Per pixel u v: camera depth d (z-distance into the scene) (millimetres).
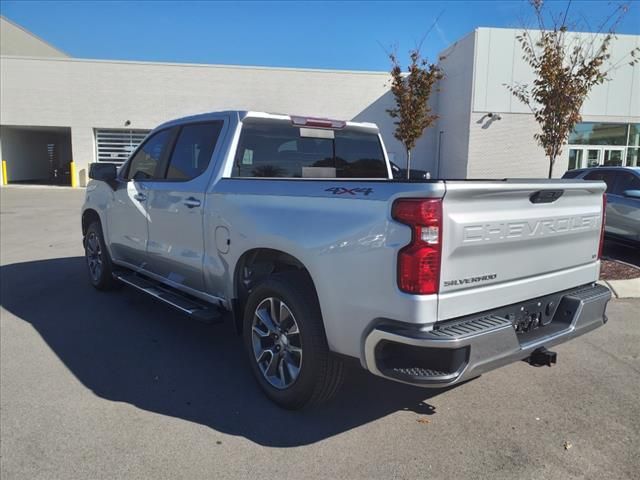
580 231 3516
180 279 4660
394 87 13695
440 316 2670
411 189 2635
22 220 13820
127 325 5246
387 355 2809
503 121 24000
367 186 2891
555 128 8688
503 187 2820
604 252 9695
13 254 9016
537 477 2787
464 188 2658
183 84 28047
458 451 3037
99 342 4777
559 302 3469
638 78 23734
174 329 5156
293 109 28391
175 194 4539
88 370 4160
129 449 3029
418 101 13352
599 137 24250
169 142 4926
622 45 23453
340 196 3004
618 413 3514
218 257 4031
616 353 4641
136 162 5477
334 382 3275
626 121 24016
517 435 3221
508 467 2877
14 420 3350
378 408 3570
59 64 27625
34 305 5914
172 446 3066
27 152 33250
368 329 2820
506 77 23750
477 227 2764
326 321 3070
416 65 13312
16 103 27812
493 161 24172
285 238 3299
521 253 3084
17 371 4125
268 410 3523
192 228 4324
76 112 27938
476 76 23656
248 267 3889
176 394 3756
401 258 2637
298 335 3381
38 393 3744
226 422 3357
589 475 2807
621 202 9125
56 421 3344
